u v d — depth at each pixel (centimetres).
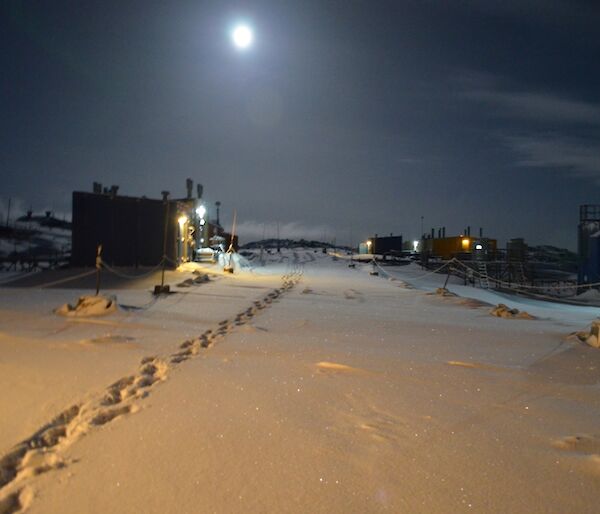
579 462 389
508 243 4306
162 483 354
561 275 4716
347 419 482
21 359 694
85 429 449
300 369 666
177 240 2497
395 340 898
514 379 637
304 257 5209
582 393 579
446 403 536
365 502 330
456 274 3875
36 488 349
